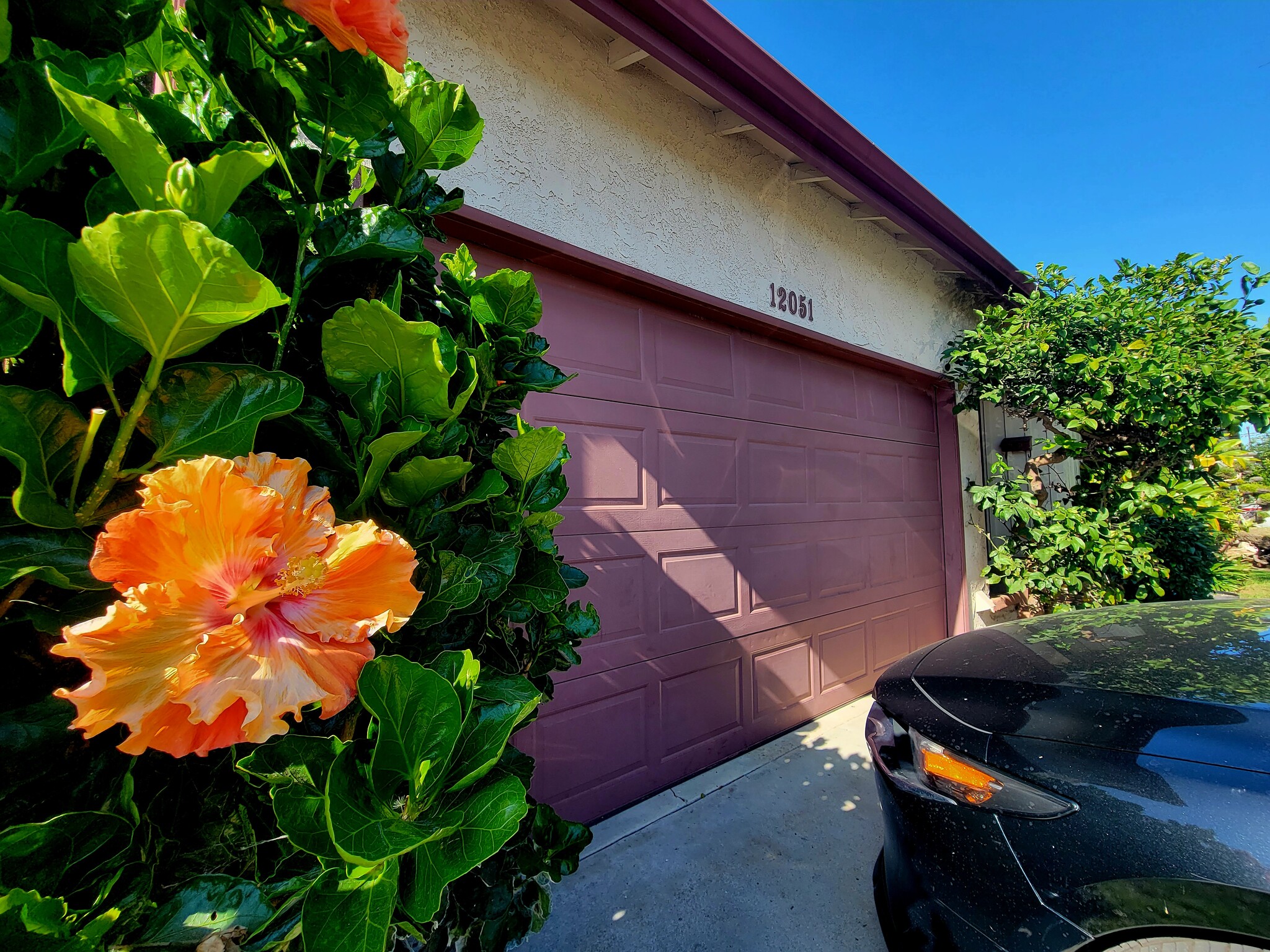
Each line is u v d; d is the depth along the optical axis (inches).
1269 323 144.9
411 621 29.9
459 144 33.6
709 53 89.8
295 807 21.3
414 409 27.3
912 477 172.2
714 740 112.0
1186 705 51.5
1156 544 188.1
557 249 86.7
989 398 167.2
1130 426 155.6
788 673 128.5
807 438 137.6
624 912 74.0
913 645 166.2
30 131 19.7
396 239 29.1
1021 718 56.3
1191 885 43.4
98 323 18.7
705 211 110.7
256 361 27.6
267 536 18.6
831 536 142.1
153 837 23.0
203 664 16.5
